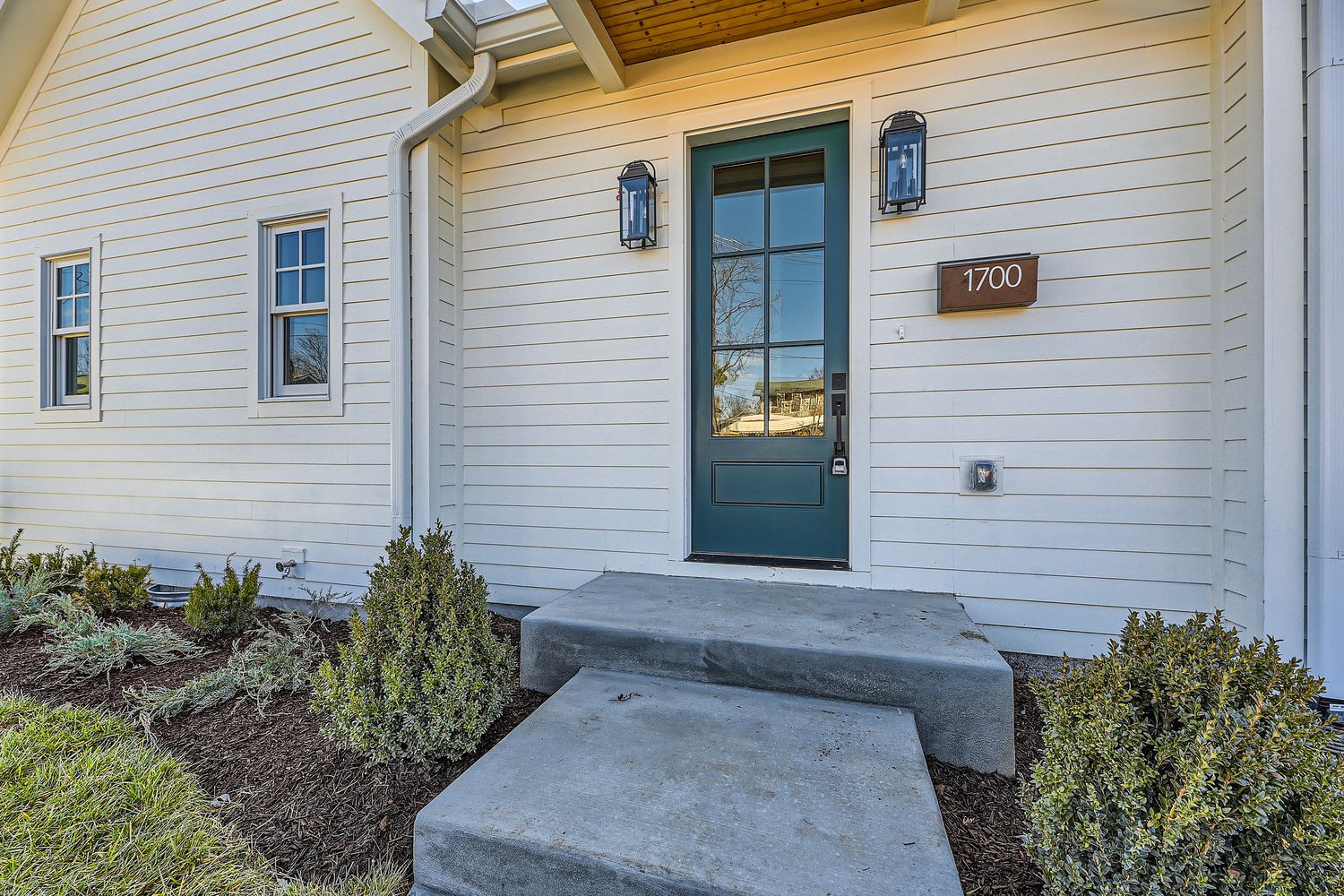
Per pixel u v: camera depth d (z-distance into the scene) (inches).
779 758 65.5
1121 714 49.6
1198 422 94.7
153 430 158.2
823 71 111.7
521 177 133.3
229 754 81.0
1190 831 42.8
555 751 66.8
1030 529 102.8
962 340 105.5
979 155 104.0
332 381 138.8
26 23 157.8
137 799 69.0
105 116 160.2
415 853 56.1
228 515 150.2
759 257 120.4
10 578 144.2
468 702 77.2
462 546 138.3
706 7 106.4
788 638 84.4
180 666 111.3
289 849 63.5
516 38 119.0
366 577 136.9
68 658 107.1
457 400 138.2
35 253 171.8
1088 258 99.3
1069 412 100.6
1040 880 55.4
